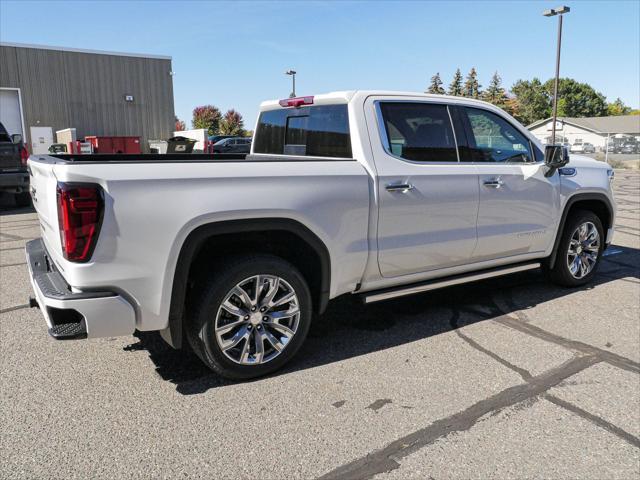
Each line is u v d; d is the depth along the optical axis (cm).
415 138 404
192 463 255
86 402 312
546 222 488
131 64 2541
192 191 301
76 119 2445
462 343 400
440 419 294
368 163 373
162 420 293
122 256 288
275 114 488
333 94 397
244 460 257
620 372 351
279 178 329
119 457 259
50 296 284
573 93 9512
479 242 436
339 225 355
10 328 429
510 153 467
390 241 384
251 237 340
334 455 262
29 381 338
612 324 439
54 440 273
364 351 386
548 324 439
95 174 278
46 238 356
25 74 2303
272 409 305
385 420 293
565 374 348
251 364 336
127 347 392
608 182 540
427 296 518
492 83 8300
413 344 398
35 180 372
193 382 338
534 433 280
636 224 994
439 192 404
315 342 403
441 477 245
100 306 285
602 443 271
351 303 496
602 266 642
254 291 333
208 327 319
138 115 2597
